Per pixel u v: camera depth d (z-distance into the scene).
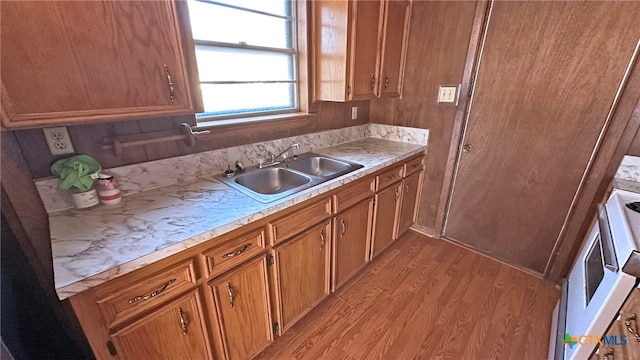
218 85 1.48
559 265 1.85
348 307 1.72
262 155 1.71
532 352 1.43
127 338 0.86
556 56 1.60
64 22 0.75
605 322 0.98
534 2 1.60
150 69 0.94
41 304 1.03
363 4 1.64
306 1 1.65
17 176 0.94
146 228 0.95
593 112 1.56
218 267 1.04
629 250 0.91
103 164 1.14
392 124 2.42
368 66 1.84
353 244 1.79
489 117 1.94
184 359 1.04
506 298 1.78
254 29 1.56
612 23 1.41
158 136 1.22
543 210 1.88
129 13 0.85
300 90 1.88
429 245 2.36
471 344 1.48
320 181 1.43
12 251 0.91
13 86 0.72
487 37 1.80
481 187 2.12
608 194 1.50
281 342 1.50
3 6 0.67
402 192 2.15
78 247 0.84
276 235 1.23
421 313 1.68
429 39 2.02
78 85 0.81
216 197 1.22
